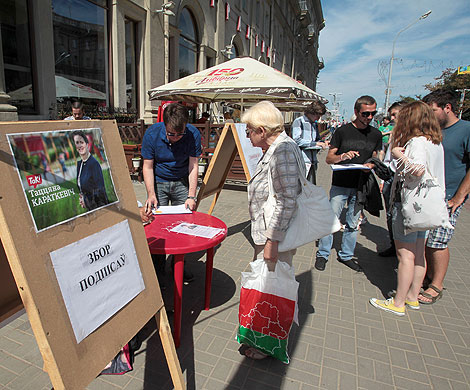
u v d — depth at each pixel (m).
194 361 2.19
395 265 3.83
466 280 3.53
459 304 3.02
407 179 2.49
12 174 0.98
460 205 2.85
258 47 21.48
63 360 1.03
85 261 1.19
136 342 2.27
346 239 3.72
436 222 2.38
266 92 4.14
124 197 1.47
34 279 0.99
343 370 2.15
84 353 1.12
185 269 3.29
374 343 2.43
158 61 10.45
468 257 4.20
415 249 2.76
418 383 2.06
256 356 2.20
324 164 14.37
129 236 1.45
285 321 2.07
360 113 3.39
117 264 1.35
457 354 2.33
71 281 1.12
